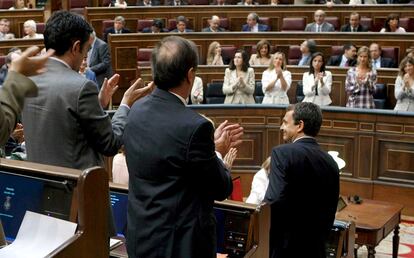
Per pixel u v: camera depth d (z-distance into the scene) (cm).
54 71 286
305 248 388
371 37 1112
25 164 260
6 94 177
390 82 968
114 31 1238
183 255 247
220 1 1409
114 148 291
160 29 1238
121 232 331
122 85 1155
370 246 590
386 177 791
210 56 1095
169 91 259
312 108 395
